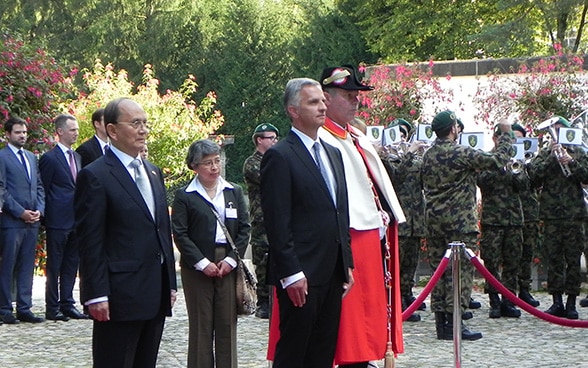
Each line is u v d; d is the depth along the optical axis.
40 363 10.20
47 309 13.24
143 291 6.55
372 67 20.02
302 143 6.80
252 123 47.34
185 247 8.59
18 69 15.38
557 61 19.19
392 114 19.39
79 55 45.50
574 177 13.24
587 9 35.81
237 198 8.88
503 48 34.91
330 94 7.34
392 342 7.64
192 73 48.84
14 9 44.56
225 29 49.34
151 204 6.70
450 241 11.43
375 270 7.24
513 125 14.52
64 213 13.23
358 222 7.17
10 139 13.04
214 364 8.82
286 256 6.55
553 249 13.50
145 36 48.09
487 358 10.43
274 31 48.53
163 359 10.46
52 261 13.22
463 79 19.89
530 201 14.20
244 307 8.73
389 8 41.09
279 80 47.72
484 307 14.76
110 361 6.57
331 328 6.82
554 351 10.86
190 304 8.67
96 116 13.43
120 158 6.66
